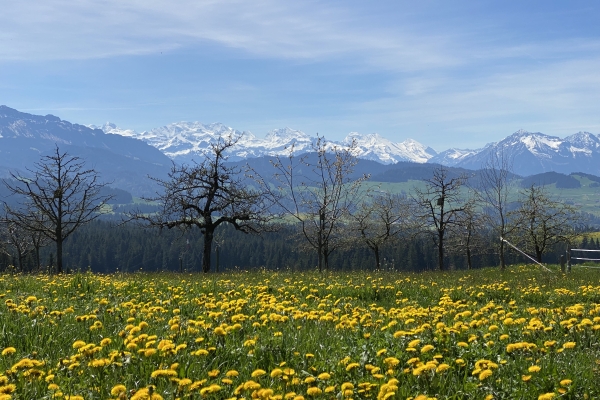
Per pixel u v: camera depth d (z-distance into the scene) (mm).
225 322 7766
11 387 4809
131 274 22078
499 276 20453
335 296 12648
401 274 20453
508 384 5184
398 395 4758
